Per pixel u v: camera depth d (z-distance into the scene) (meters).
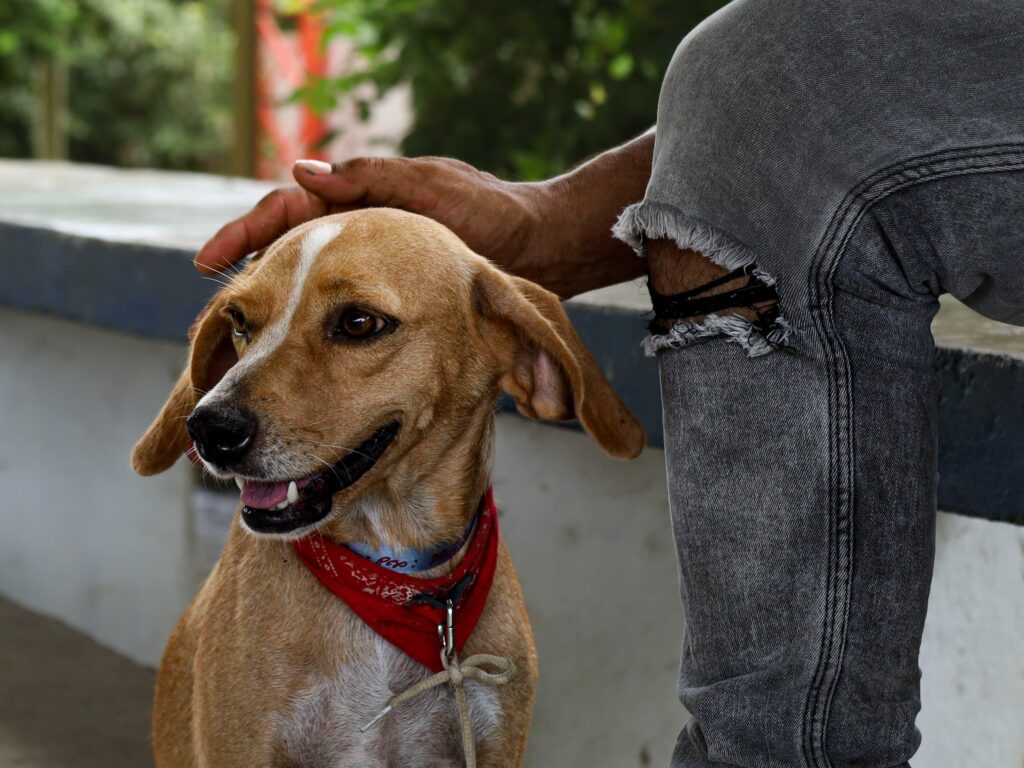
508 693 1.95
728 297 1.53
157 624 3.46
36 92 13.80
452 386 1.91
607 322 2.36
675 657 2.46
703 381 1.55
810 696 1.53
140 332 3.15
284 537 1.78
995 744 2.05
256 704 1.85
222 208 4.36
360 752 1.90
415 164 2.01
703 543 1.57
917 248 1.47
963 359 1.94
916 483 1.53
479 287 1.92
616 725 2.58
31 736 2.93
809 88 1.46
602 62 5.97
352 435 1.80
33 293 3.48
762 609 1.54
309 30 9.23
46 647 3.55
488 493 2.01
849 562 1.51
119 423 3.50
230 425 1.72
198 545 3.67
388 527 1.94
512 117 5.98
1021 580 2.00
